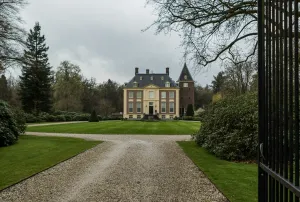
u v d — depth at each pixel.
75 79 50.41
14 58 18.66
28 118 35.41
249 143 8.95
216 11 10.08
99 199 5.20
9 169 7.43
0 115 13.06
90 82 58.59
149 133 20.38
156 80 57.66
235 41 10.37
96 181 6.50
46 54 42.44
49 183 6.25
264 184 2.67
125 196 5.38
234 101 11.20
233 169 7.54
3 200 5.07
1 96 41.03
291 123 1.86
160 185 6.15
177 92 56.34
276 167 2.20
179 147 12.35
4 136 12.12
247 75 23.47
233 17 10.14
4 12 17.75
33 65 21.67
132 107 56.84
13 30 18.36
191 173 7.21
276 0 2.17
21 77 40.44
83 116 43.44
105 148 11.99
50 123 34.09
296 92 1.74
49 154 10.02
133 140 15.46
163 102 56.50
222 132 10.07
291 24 1.83
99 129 23.34
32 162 8.44
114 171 7.57
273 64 2.28
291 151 1.86
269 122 2.42
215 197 5.19
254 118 9.12
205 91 70.25
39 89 40.31
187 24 10.71
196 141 13.10
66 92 48.62
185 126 28.12
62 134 19.12
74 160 9.05
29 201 5.04
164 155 10.22
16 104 41.47
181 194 5.47
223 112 10.55
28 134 18.55
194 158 9.40
